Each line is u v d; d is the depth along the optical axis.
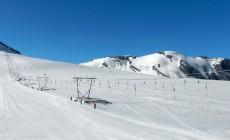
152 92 57.47
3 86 67.75
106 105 36.81
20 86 68.56
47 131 18.28
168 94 53.75
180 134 16.70
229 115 30.19
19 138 16.48
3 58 162.38
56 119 22.94
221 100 45.69
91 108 29.77
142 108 34.59
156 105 38.16
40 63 154.00
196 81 88.00
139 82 84.44
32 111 27.81
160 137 15.88
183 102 41.81
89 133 17.22
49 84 79.06
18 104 33.62
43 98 40.19
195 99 46.41
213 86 71.19
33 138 16.42
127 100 44.03
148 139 15.41
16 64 147.50
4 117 24.39
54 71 133.62
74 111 27.03
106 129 18.27
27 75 117.00
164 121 24.03
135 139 15.51
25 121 22.31
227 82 84.81
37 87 69.19
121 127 18.92
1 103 34.62
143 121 22.19
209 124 23.08
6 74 118.75
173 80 91.69
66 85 75.31
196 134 16.72
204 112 32.19
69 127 19.38
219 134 17.98
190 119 26.09
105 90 61.47
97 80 93.62
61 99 38.50
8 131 18.56
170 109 34.28
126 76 117.94
